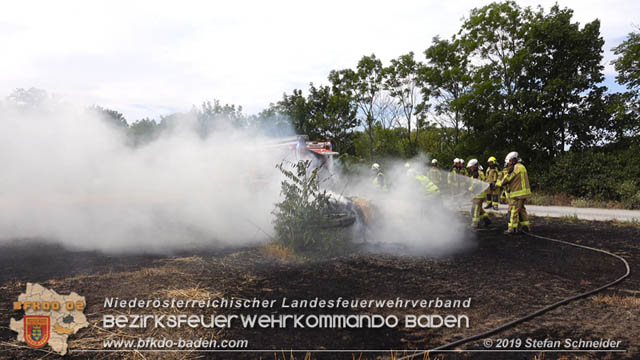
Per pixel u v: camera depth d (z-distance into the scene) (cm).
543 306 411
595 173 1520
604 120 1692
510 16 1948
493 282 491
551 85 1705
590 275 527
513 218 846
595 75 1695
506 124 1830
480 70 1981
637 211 1236
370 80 2573
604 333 344
